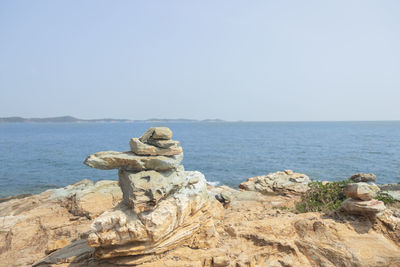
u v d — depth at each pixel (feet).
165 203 28.48
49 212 51.52
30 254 38.88
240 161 159.22
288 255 31.76
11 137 383.24
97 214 49.65
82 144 274.36
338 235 33.22
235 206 53.93
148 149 29.76
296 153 188.03
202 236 31.04
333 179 108.27
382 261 30.53
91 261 27.89
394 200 46.98
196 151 211.20
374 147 214.48
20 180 114.93
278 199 61.98
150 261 27.14
